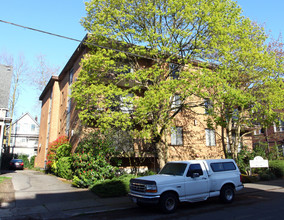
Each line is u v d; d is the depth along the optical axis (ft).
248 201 33.40
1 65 70.03
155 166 61.46
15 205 28.50
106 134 46.96
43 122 99.86
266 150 83.61
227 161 33.99
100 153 43.45
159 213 26.55
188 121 67.92
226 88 41.16
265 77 48.49
